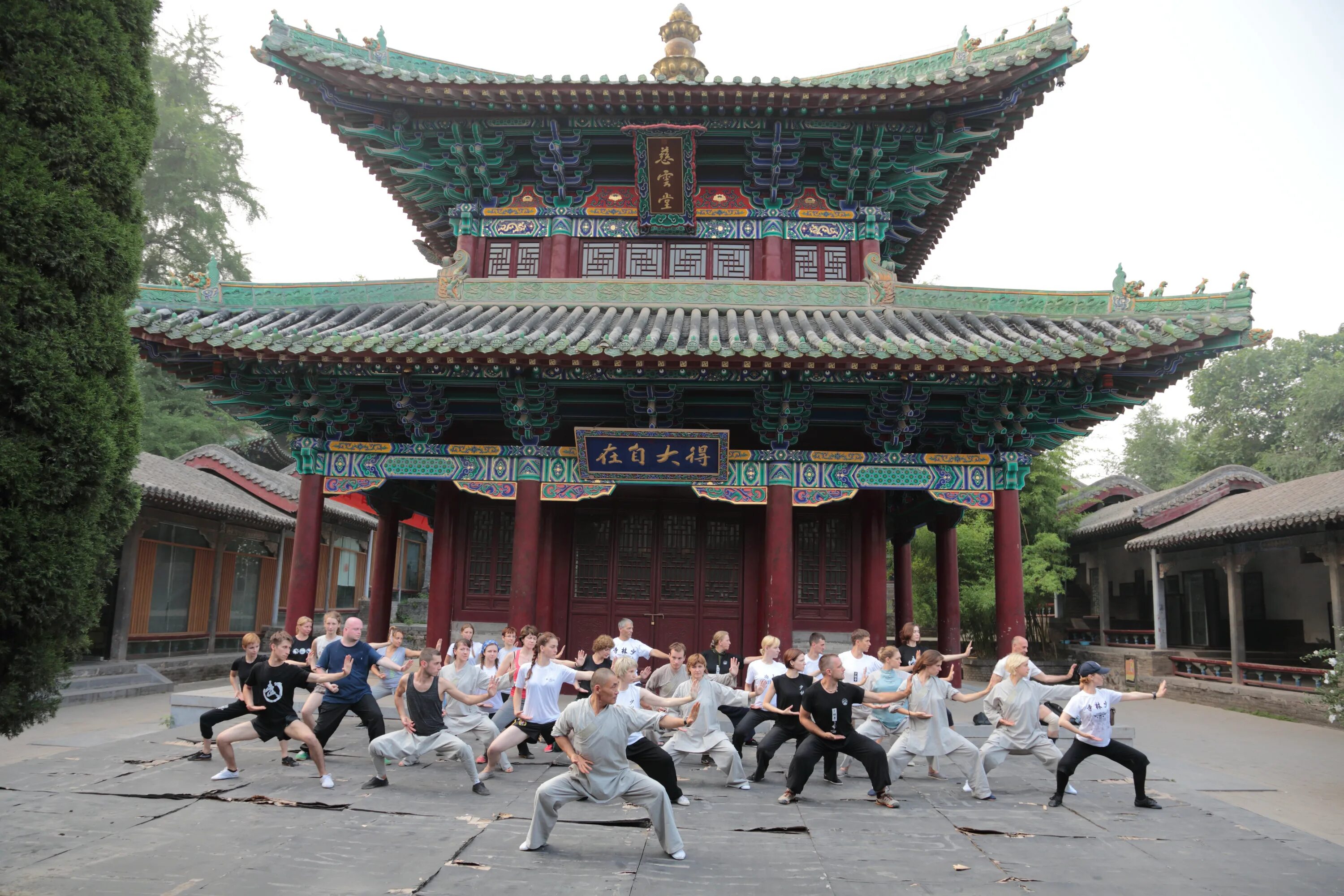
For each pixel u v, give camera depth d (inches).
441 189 850.1
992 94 741.3
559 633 789.9
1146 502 1477.6
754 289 765.3
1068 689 735.7
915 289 753.0
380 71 725.9
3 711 303.1
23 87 306.0
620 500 807.7
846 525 798.5
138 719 853.2
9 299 296.7
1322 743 864.9
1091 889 344.2
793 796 461.1
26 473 296.4
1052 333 681.0
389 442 756.6
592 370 661.9
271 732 488.1
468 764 461.4
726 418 736.3
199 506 1173.1
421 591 2148.1
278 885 324.8
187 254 2044.8
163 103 2087.8
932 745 486.9
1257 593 1330.0
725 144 802.2
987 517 1448.1
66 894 313.0
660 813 364.5
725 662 581.3
